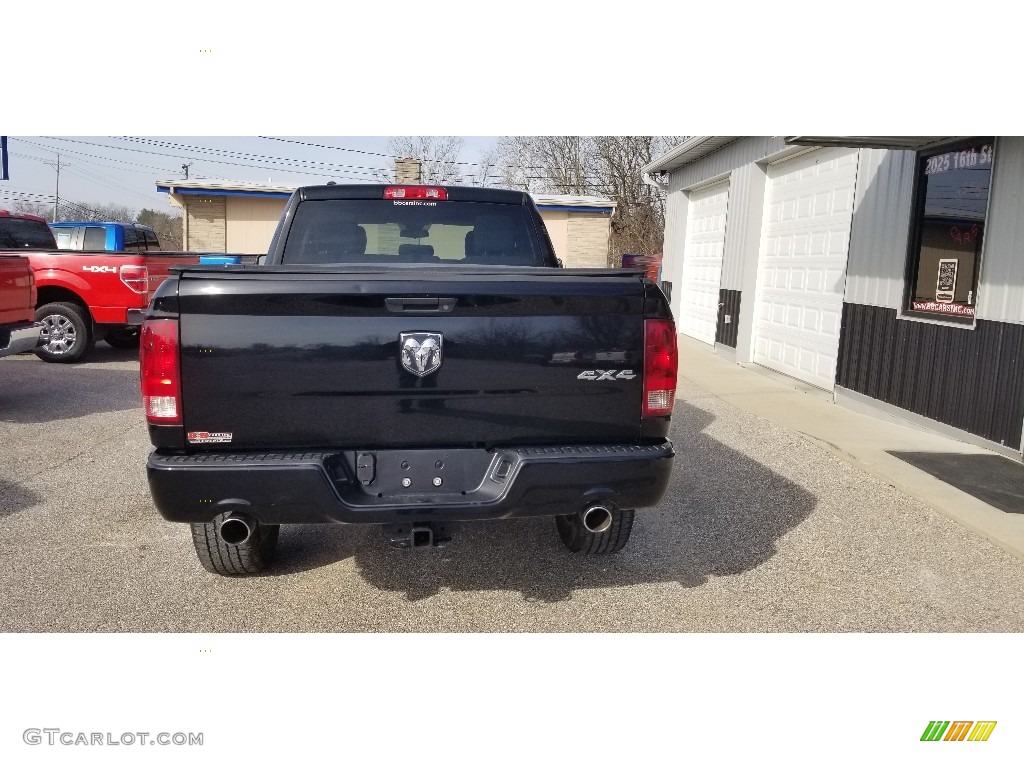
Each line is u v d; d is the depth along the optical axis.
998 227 5.93
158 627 3.43
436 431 3.14
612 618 3.59
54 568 3.99
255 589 3.81
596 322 3.20
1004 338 5.88
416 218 4.52
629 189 29.95
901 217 7.16
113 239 12.19
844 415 7.57
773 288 10.47
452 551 4.29
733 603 3.74
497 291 3.10
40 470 5.59
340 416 3.08
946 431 6.52
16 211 10.69
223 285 2.98
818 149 9.20
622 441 3.30
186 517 3.05
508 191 4.59
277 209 21.52
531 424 3.20
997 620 3.62
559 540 4.45
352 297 3.02
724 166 12.16
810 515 4.86
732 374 10.14
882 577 4.02
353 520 3.06
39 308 10.18
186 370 3.00
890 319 7.30
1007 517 4.69
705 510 4.94
